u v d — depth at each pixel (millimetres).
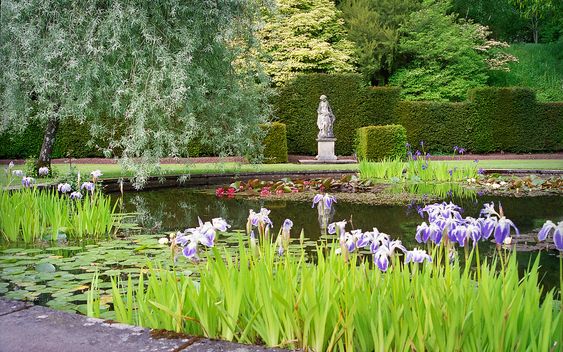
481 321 1690
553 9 20188
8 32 8227
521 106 18797
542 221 5305
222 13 8477
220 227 2088
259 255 2227
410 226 5027
